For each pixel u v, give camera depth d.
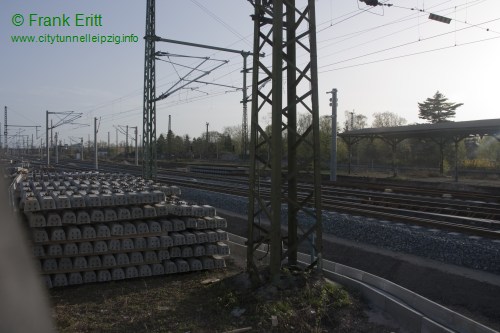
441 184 29.86
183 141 110.06
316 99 8.64
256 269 8.56
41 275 8.79
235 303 7.80
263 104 8.84
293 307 7.46
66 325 7.14
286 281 8.16
